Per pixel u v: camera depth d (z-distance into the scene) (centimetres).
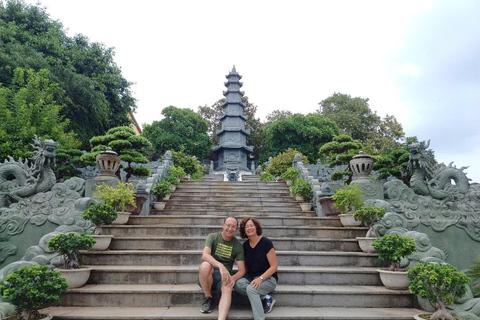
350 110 3628
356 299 470
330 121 3175
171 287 480
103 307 450
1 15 2039
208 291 418
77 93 2066
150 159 3166
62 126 1583
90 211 583
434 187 866
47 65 1891
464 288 402
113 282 504
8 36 1842
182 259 555
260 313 394
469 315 415
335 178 1487
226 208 1026
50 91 1686
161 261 554
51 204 780
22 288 363
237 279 424
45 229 761
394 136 3512
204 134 3438
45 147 824
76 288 468
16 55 1714
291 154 1800
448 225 819
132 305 455
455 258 806
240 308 441
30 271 380
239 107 3192
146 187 987
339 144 1537
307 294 471
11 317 379
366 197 805
